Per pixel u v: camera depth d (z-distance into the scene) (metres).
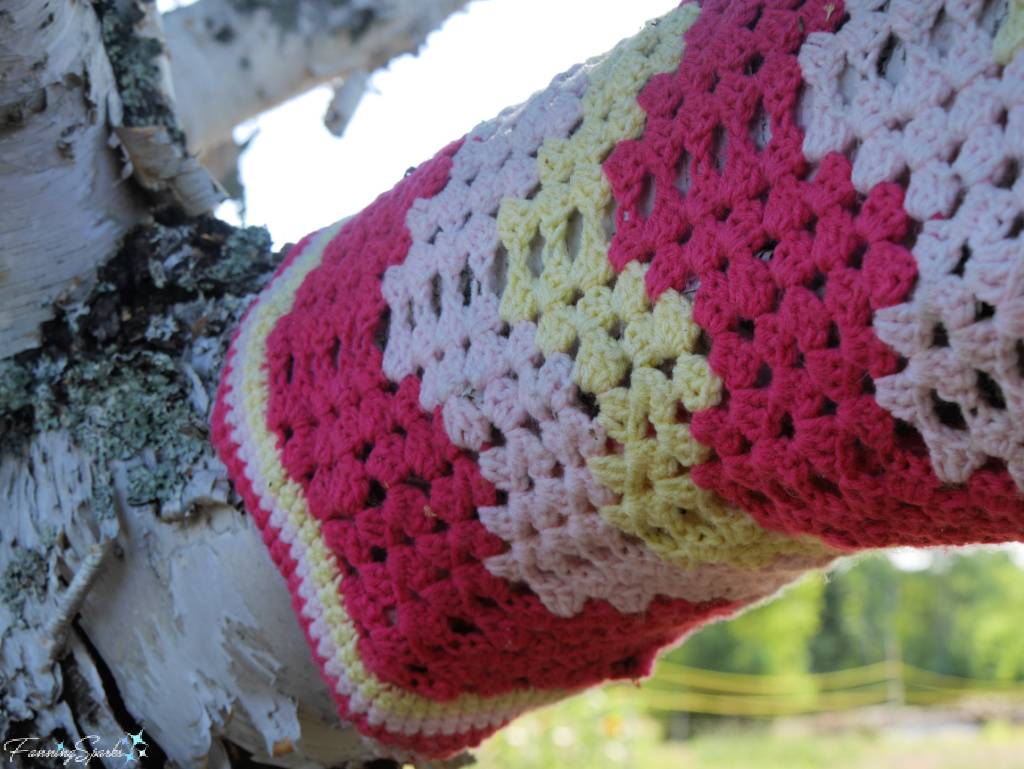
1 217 0.74
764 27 0.47
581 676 0.69
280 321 0.66
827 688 8.30
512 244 0.53
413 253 0.58
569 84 0.57
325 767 0.79
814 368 0.42
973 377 0.39
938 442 0.41
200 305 0.79
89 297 0.78
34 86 0.71
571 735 2.80
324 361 0.61
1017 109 0.37
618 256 0.49
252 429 0.64
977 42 0.39
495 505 0.55
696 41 0.50
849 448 0.43
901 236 0.40
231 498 0.68
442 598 0.58
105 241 0.80
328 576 0.62
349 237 0.65
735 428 0.46
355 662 0.62
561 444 0.51
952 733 6.74
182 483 0.70
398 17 1.34
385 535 0.58
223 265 0.82
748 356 0.45
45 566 0.73
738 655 8.46
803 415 0.44
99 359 0.77
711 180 0.47
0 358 0.76
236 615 0.69
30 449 0.75
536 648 0.62
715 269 0.46
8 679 0.75
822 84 0.44
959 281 0.37
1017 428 0.39
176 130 0.87
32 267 0.76
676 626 0.67
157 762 0.76
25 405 0.76
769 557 0.55
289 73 1.32
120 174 0.81
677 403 0.48
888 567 10.23
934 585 10.46
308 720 0.74
